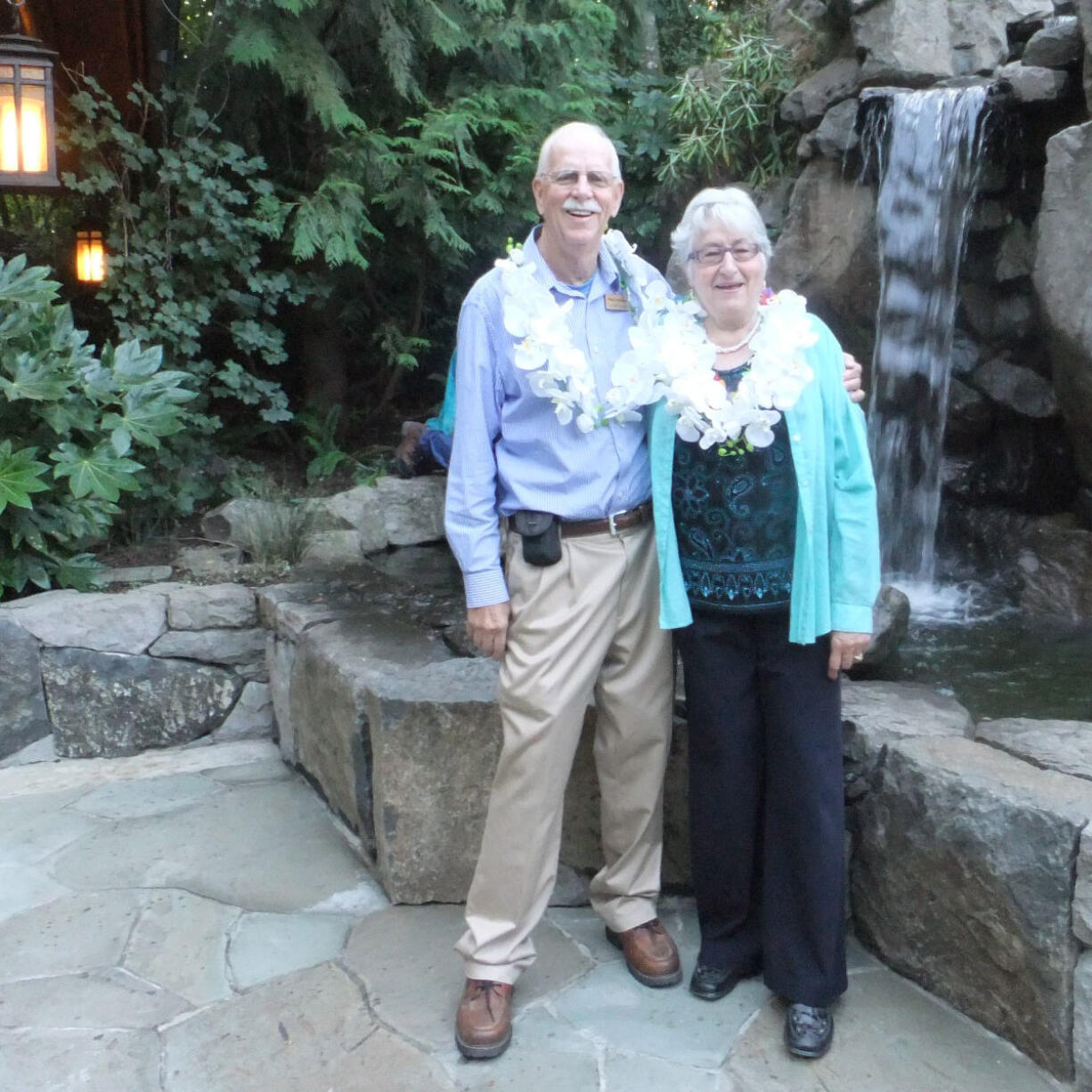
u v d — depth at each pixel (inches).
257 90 213.8
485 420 77.0
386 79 223.1
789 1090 74.1
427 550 196.4
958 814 78.2
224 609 135.4
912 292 187.0
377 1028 81.3
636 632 80.7
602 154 74.0
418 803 96.6
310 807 118.8
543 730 76.7
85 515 143.1
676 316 75.4
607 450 77.1
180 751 135.7
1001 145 174.9
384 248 238.8
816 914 77.4
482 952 79.4
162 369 193.5
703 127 244.7
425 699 94.9
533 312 73.5
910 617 152.2
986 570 180.5
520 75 233.1
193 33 208.5
